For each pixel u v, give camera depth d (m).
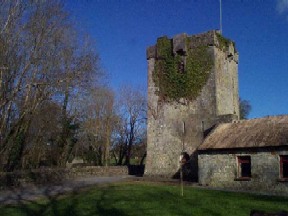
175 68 37.12
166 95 37.44
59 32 33.84
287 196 21.34
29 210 16.67
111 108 53.88
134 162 69.50
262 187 24.95
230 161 27.03
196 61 36.09
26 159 37.03
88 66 36.19
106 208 16.89
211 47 35.53
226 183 26.98
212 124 33.94
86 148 53.97
